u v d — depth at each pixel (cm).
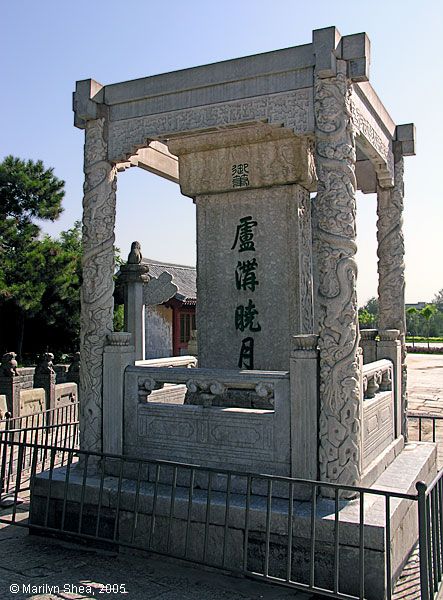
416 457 609
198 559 454
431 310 5653
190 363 765
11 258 1933
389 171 671
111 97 570
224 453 495
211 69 527
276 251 643
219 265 669
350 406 454
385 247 698
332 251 467
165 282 1645
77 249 2467
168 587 422
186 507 464
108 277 564
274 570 430
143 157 690
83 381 556
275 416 477
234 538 443
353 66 477
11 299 1856
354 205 477
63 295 1997
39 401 1191
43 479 526
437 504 372
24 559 470
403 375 688
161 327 2409
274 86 505
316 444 461
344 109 476
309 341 467
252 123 517
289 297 634
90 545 499
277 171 636
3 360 1114
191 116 538
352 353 459
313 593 382
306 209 662
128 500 488
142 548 436
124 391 543
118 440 538
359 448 461
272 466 476
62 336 2228
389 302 694
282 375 477
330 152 474
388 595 354
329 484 371
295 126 496
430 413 1430
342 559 409
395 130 691
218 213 673
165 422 523
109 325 562
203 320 671
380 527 400
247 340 650
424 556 332
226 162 662
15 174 1984
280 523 430
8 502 608
